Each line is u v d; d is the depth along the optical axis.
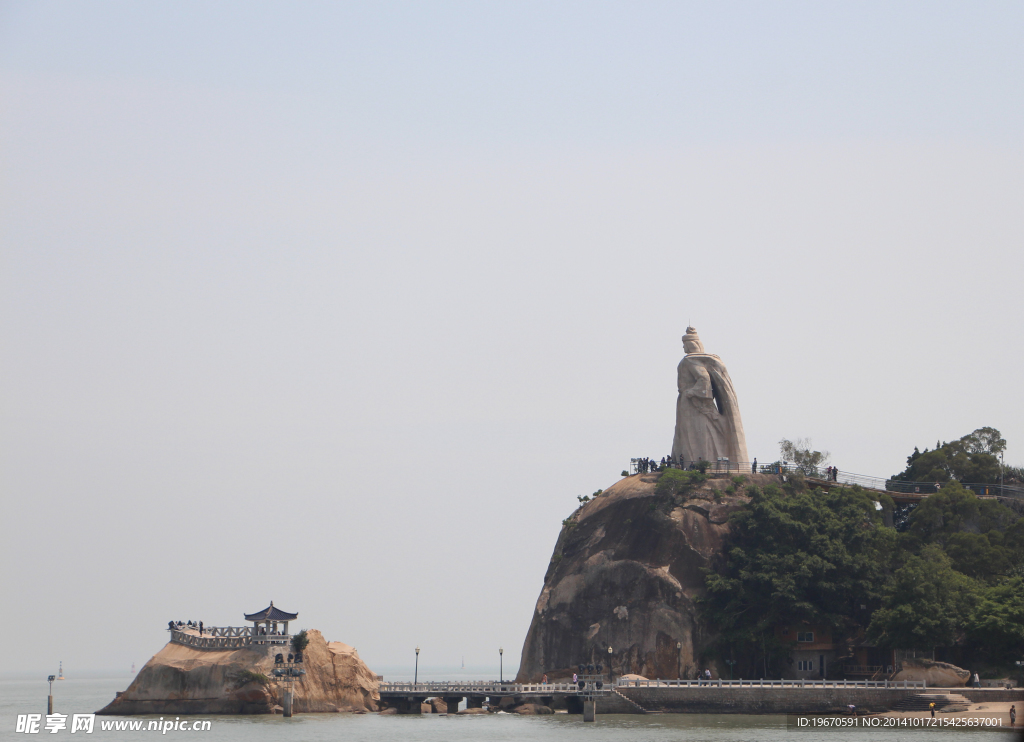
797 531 156.25
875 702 130.00
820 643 153.50
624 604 161.12
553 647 164.75
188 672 140.38
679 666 154.25
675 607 157.88
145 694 141.50
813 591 152.75
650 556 163.12
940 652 143.88
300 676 140.00
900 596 142.88
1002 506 164.88
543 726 125.31
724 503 166.25
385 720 134.12
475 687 147.00
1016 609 135.75
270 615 143.75
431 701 150.38
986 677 136.25
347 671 145.12
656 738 112.44
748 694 133.88
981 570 153.88
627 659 157.12
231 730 123.00
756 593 153.50
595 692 137.62
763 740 109.62
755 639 151.00
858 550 157.00
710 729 120.44
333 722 131.12
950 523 163.38
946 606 140.12
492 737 114.06
